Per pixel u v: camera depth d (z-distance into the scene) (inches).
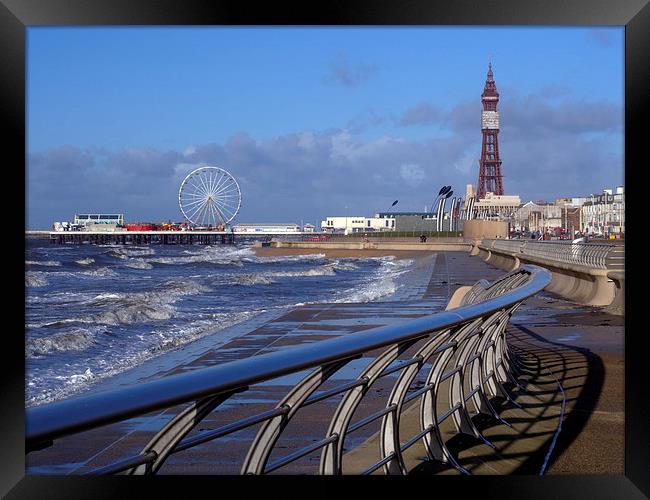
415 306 880.3
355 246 4483.3
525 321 677.9
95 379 518.9
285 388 368.2
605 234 5398.6
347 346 125.9
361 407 323.3
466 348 246.1
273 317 776.9
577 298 894.4
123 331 823.7
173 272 2871.6
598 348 494.6
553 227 7062.0
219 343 594.6
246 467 119.2
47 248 5782.5
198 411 98.0
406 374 180.2
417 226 6107.3
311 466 232.5
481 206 7677.2
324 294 1493.6
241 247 7278.5
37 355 638.5
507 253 1691.7
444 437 248.2
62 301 1421.0
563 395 332.2
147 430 295.6
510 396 324.5
